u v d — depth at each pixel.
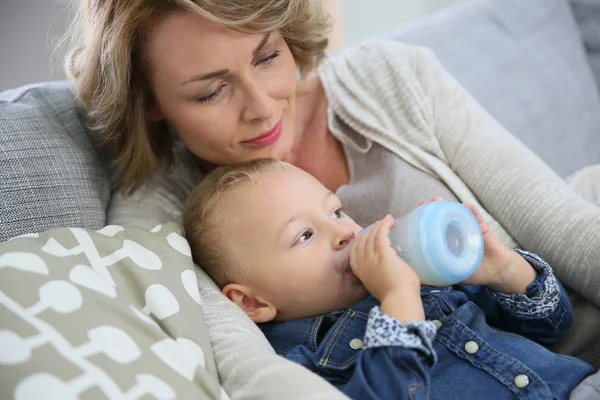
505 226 1.29
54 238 0.96
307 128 1.47
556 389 0.97
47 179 1.20
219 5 1.07
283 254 1.14
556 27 2.05
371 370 0.90
